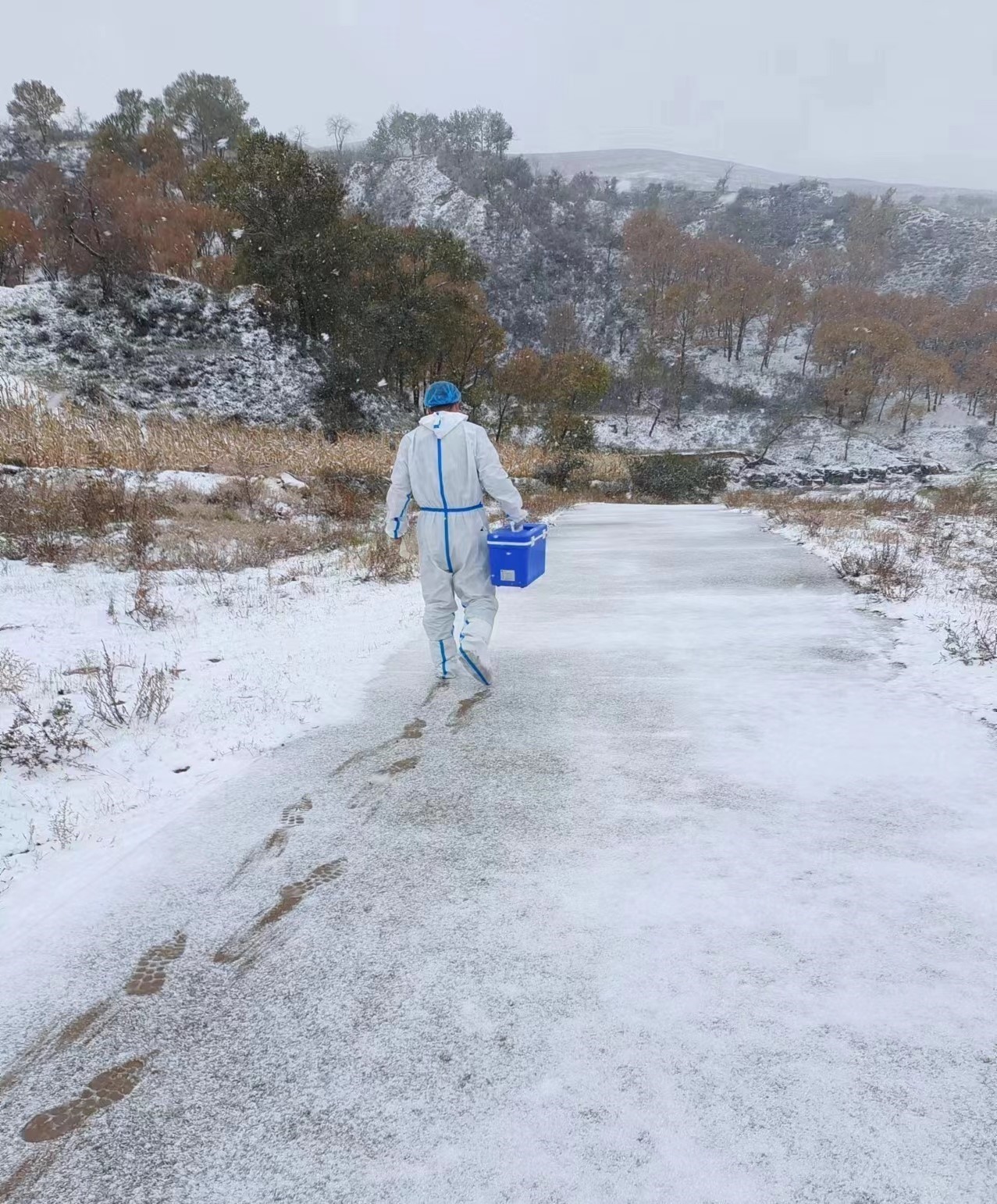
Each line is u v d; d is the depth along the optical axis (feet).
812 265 588.91
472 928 8.11
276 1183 5.29
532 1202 5.02
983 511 58.03
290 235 138.00
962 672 15.81
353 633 21.06
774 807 10.51
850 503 65.41
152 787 12.10
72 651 19.65
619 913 8.24
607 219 595.47
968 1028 6.42
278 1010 7.06
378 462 70.49
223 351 127.13
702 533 44.37
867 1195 4.99
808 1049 6.24
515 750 12.81
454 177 593.83
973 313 447.83
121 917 8.69
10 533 33.81
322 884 9.16
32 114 394.32
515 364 158.92
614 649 18.70
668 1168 5.23
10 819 11.03
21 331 115.55
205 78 393.29
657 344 392.68
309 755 13.01
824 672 16.35
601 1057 6.24
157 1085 6.26
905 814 10.15
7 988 7.58
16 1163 5.58
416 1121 5.72
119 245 130.72
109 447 56.85
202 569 31.14
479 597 15.07
